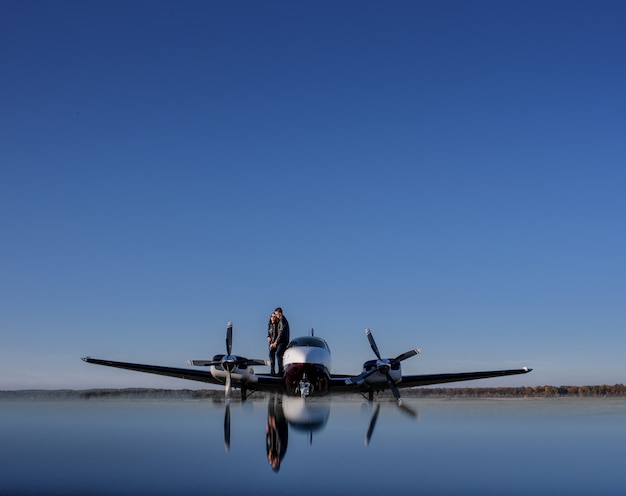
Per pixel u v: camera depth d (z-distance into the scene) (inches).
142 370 795.4
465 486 100.2
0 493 92.5
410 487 97.6
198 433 182.5
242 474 109.0
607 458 131.4
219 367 732.0
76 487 96.6
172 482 102.6
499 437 173.2
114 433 182.2
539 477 107.3
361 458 129.8
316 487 98.2
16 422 226.5
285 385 748.0
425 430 194.7
